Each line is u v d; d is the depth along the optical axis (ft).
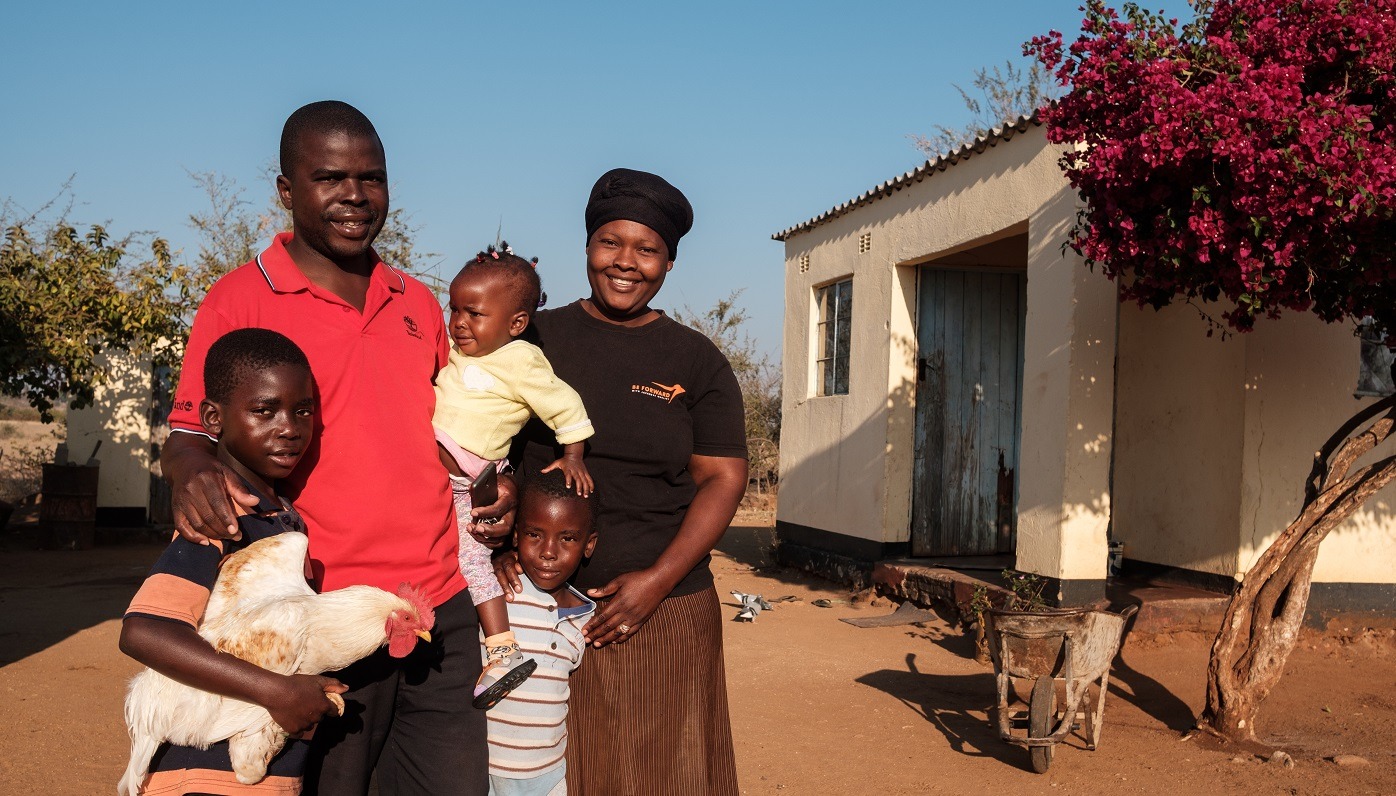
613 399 10.55
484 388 10.02
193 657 7.09
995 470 37.93
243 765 7.38
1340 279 19.21
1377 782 17.53
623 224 10.52
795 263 44.55
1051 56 20.89
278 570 7.77
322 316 8.58
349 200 8.50
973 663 26.63
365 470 8.48
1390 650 27.32
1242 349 27.50
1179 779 17.90
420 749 9.18
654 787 10.57
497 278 10.10
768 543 52.65
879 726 21.24
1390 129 17.89
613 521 10.58
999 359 37.99
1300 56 18.13
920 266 36.73
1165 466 30.27
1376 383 28.71
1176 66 18.97
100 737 19.34
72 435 50.85
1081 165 23.31
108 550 48.29
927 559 36.29
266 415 7.75
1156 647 26.73
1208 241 18.76
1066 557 26.84
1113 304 27.32
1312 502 19.90
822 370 42.55
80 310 45.80
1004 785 17.83
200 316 8.34
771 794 17.40
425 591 8.81
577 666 10.38
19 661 25.23
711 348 11.12
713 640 11.06
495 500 9.92
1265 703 22.63
